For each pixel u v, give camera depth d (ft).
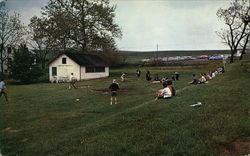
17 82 160.45
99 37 190.29
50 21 187.21
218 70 119.03
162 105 40.98
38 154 27.27
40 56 215.51
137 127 30.58
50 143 30.14
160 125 29.81
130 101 60.75
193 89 57.47
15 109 57.26
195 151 21.93
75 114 48.47
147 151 23.34
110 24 190.29
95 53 204.95
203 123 28.66
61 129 38.27
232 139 23.68
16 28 178.91
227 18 174.29
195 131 26.37
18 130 39.42
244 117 29.68
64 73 162.40
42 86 121.90
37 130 38.58
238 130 25.49
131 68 229.66
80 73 157.89
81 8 186.39
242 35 171.32
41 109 56.49
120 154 23.40
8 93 94.73
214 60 228.22
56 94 82.74
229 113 32.09
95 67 170.81
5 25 174.29
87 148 25.81
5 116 49.73
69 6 190.08
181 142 24.06
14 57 156.25
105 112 49.24
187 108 36.88
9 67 160.15
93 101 64.95
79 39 190.90
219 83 66.64
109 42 192.65
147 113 36.50
